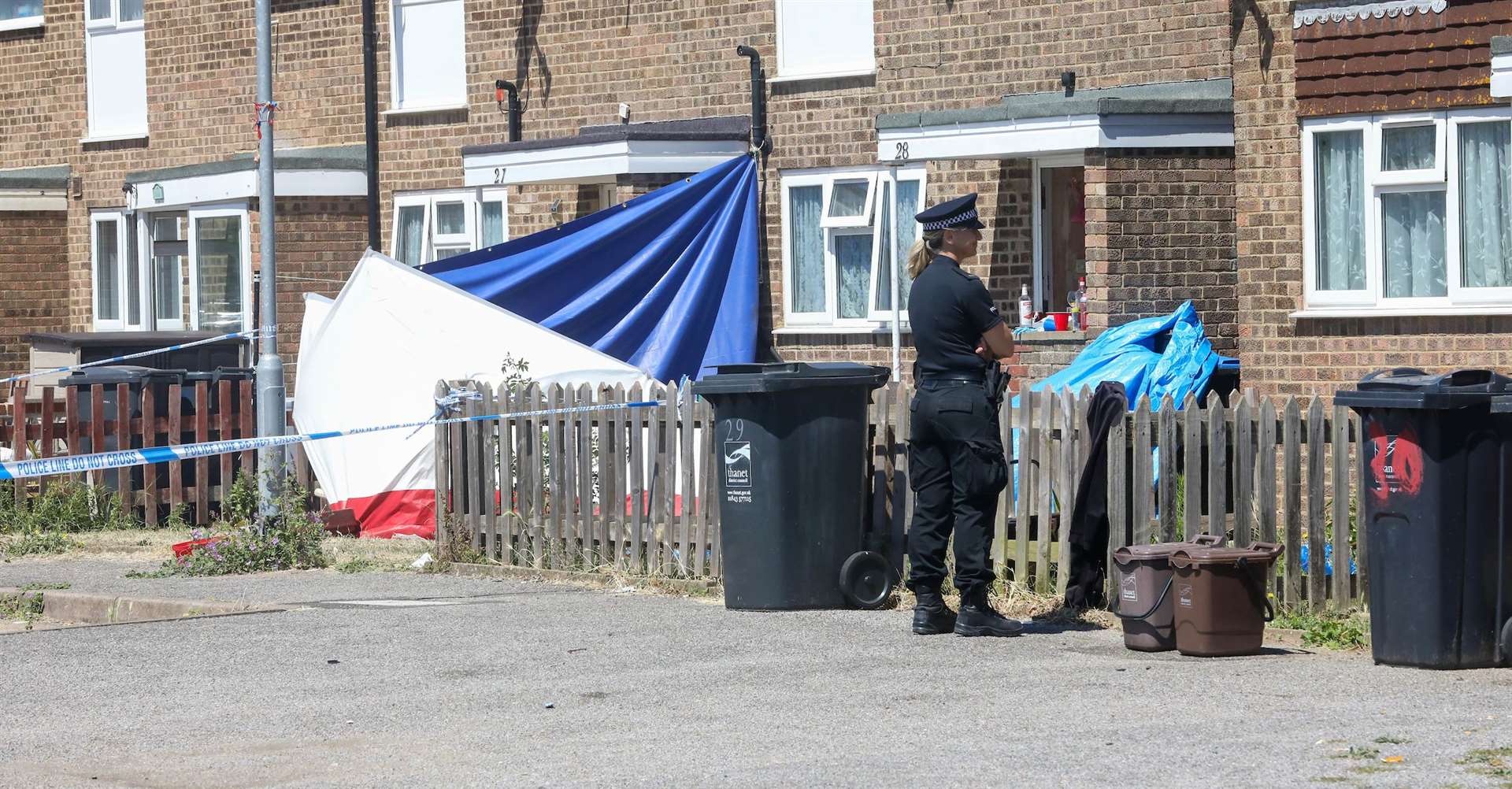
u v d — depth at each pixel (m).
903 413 35.34
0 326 79.94
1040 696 26.22
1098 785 20.78
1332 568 32.84
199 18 76.00
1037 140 52.69
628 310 58.78
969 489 31.12
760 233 62.34
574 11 66.56
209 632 34.09
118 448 53.84
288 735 25.36
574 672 29.28
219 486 55.00
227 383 55.00
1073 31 55.53
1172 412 32.72
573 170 62.34
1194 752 22.25
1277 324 50.56
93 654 32.06
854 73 60.22
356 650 31.81
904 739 23.69
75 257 80.50
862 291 60.84
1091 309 51.91
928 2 58.66
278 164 70.44
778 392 34.00
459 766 23.06
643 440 39.59
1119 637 31.28
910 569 32.06
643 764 22.75
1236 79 51.00
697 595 36.97
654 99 64.75
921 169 59.25
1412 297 48.81
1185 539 32.47
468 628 33.72
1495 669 27.55
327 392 52.22
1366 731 23.22
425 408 51.03
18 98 81.62
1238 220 51.03
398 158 71.12
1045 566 34.12
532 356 51.00
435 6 70.31
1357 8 48.75
